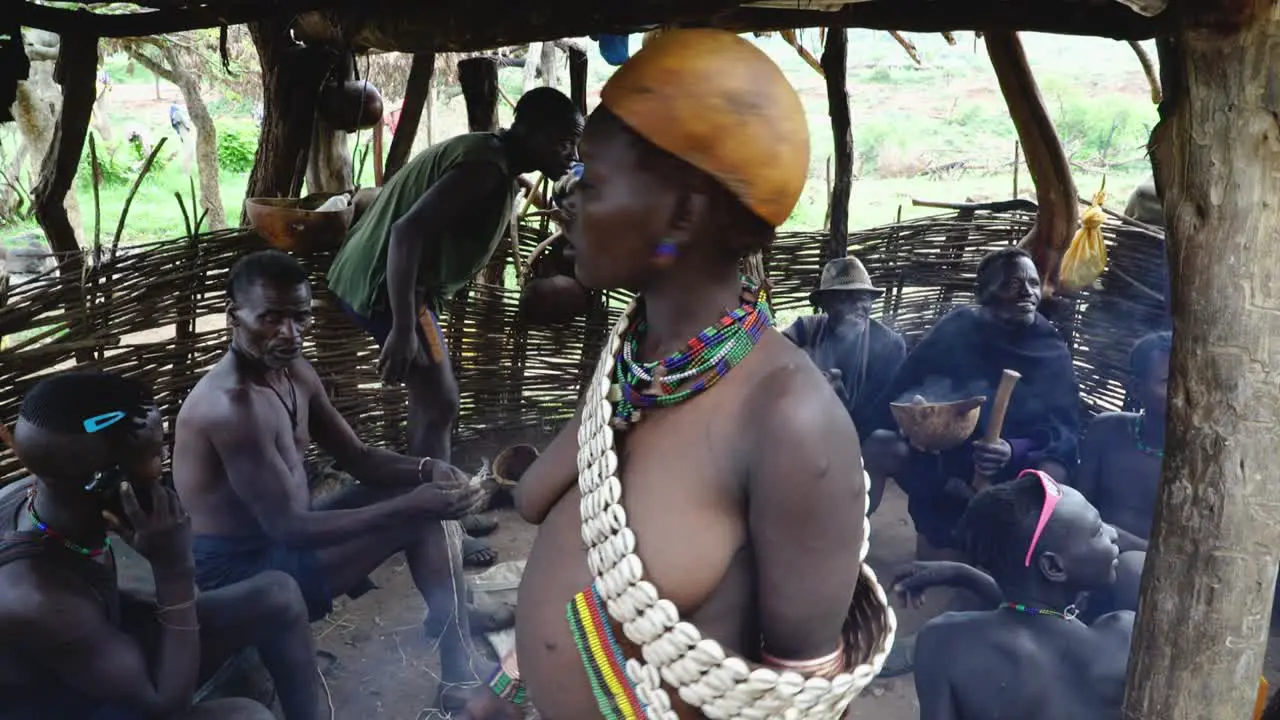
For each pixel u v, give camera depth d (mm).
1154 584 2268
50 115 11258
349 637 3727
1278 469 2117
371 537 3092
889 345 4348
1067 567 2473
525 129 3680
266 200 4285
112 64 25625
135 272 3908
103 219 13977
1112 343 5383
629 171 1070
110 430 2004
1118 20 2889
